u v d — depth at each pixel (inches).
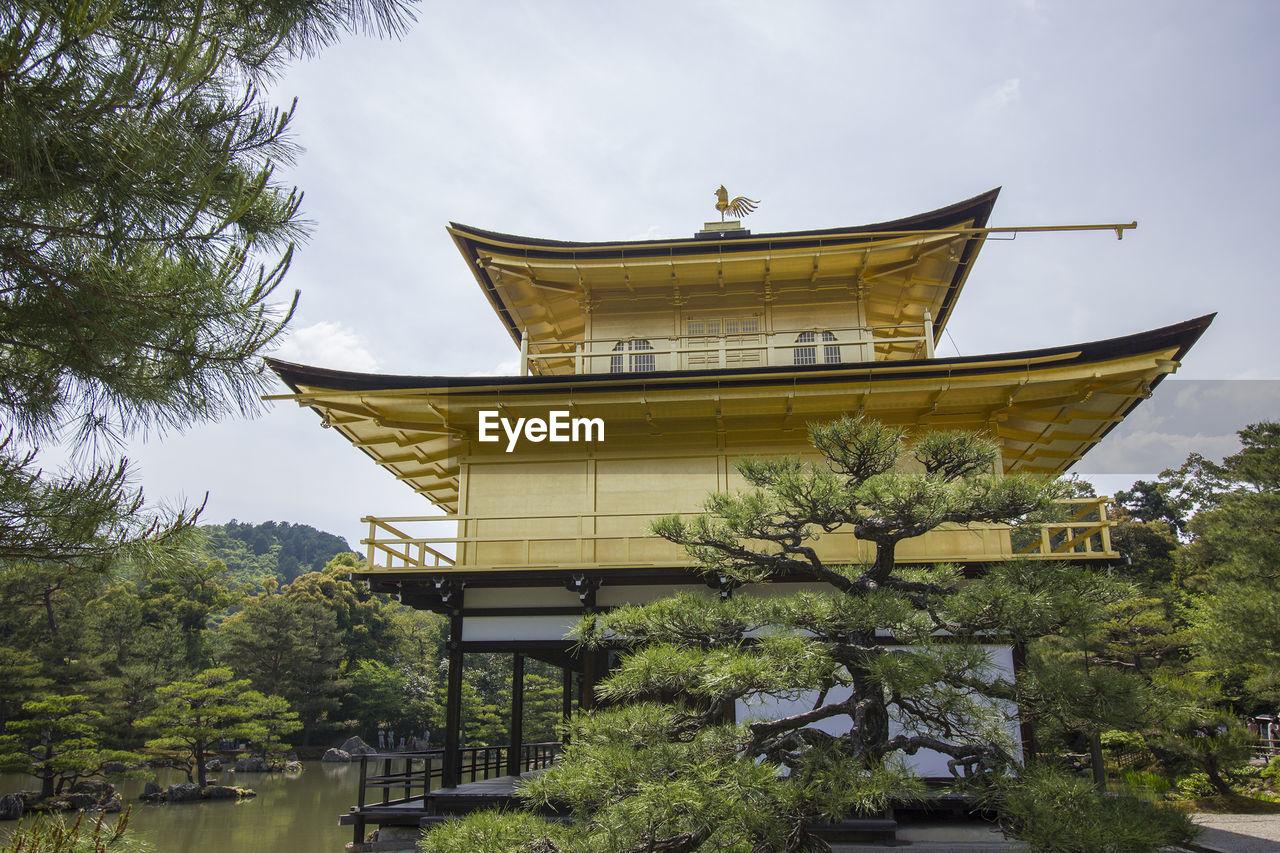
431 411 669.9
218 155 224.2
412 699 2600.9
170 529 261.0
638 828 264.7
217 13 229.5
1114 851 237.1
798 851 286.4
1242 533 870.4
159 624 2484.0
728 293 808.9
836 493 339.3
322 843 967.6
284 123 253.1
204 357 236.4
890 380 618.8
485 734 2198.6
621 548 652.7
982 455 350.0
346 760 2237.9
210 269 224.2
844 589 372.2
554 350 953.5
